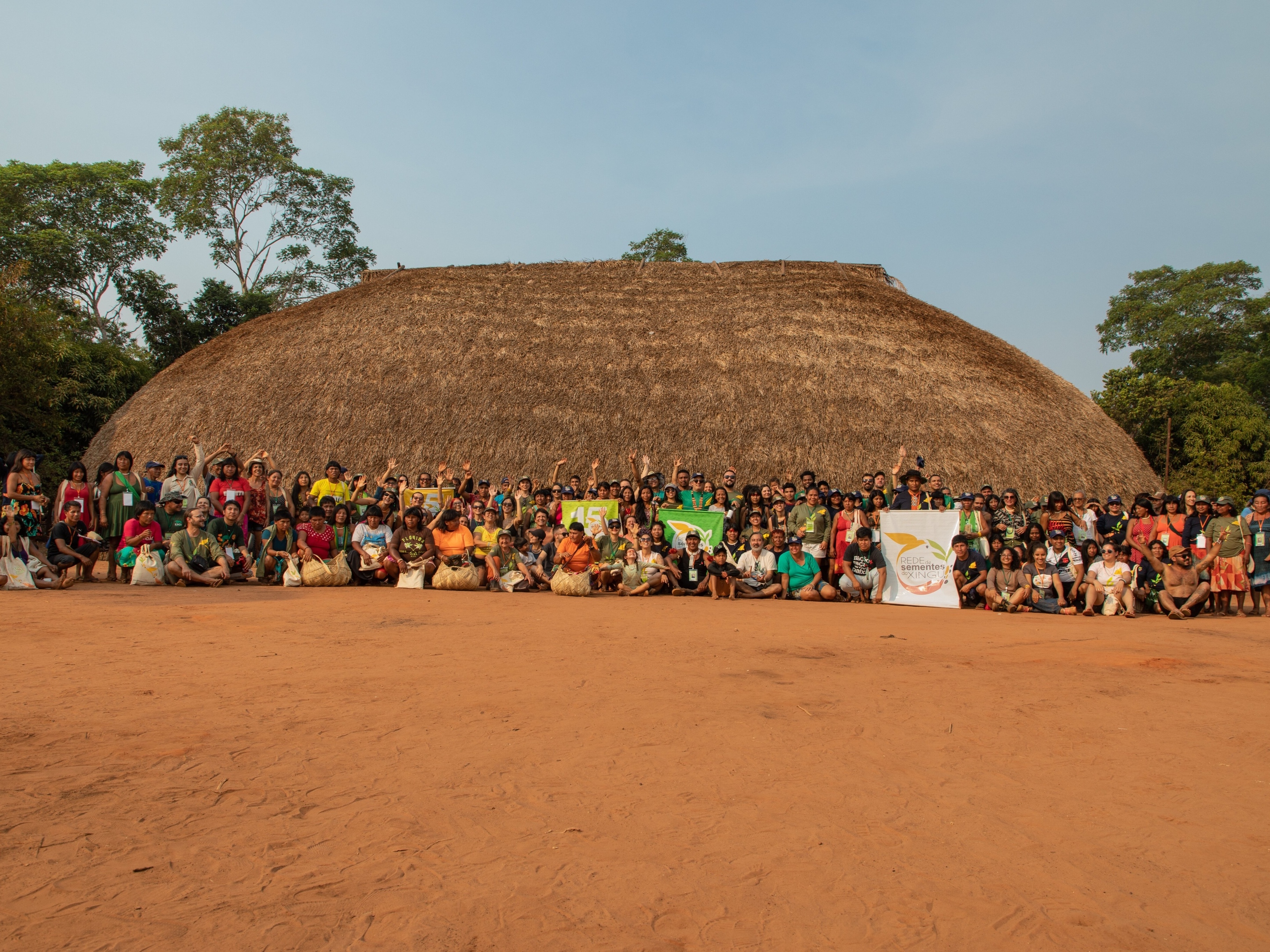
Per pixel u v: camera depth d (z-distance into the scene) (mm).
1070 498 17812
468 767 3818
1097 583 11234
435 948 2309
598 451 18656
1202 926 2523
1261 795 3658
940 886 2746
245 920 2441
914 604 12258
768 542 13523
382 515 12875
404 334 21547
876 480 14852
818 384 19828
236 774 3646
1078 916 2562
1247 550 11609
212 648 6594
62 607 8914
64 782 3504
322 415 19516
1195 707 5234
